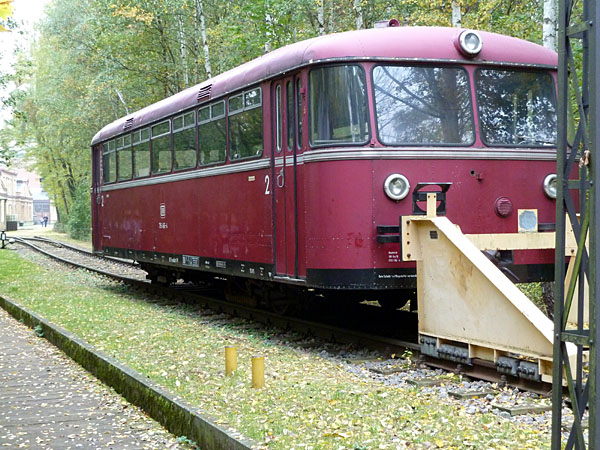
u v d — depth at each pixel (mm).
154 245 14531
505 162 9000
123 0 26641
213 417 5754
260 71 10070
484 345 6957
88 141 40594
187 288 16766
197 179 12352
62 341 10031
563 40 3852
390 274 8492
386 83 8680
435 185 8430
